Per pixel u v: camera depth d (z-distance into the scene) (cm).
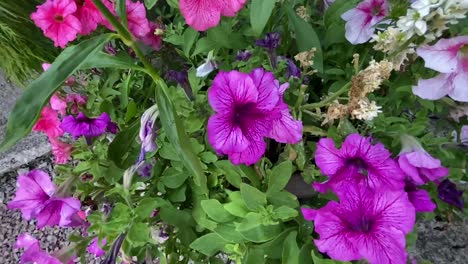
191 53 37
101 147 34
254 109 28
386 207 25
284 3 33
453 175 32
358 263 27
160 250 33
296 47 37
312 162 34
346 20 33
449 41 26
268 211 27
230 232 29
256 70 27
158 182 32
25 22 45
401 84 33
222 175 33
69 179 32
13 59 46
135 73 37
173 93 32
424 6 25
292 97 32
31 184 32
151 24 38
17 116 23
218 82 27
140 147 33
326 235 25
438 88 28
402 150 28
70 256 31
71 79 37
